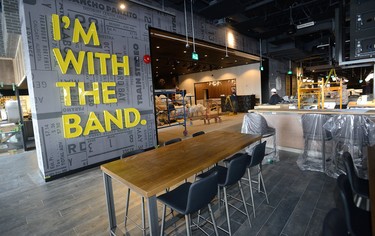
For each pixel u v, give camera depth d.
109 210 2.03
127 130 4.52
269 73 11.38
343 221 1.22
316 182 2.96
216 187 1.64
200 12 5.87
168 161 1.95
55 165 3.56
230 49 7.87
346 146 3.03
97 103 4.02
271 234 1.95
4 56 7.54
